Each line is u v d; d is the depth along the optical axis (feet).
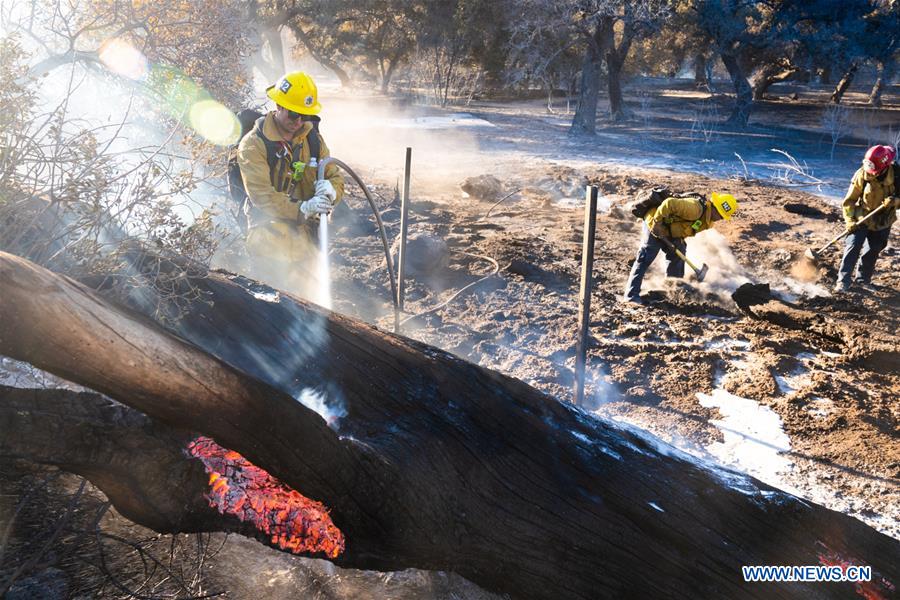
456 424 8.22
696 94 147.84
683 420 16.39
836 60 91.81
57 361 5.54
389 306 22.24
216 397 6.24
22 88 7.72
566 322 21.86
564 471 8.44
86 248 7.63
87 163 8.29
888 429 16.33
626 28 91.97
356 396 8.09
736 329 22.38
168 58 25.85
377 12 114.52
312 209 12.30
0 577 7.26
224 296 8.00
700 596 8.39
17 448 6.04
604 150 68.90
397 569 7.82
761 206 43.47
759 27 93.81
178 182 8.77
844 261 27.25
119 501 6.75
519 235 33.12
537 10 85.10
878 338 22.08
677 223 23.70
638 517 8.39
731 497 8.86
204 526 7.02
